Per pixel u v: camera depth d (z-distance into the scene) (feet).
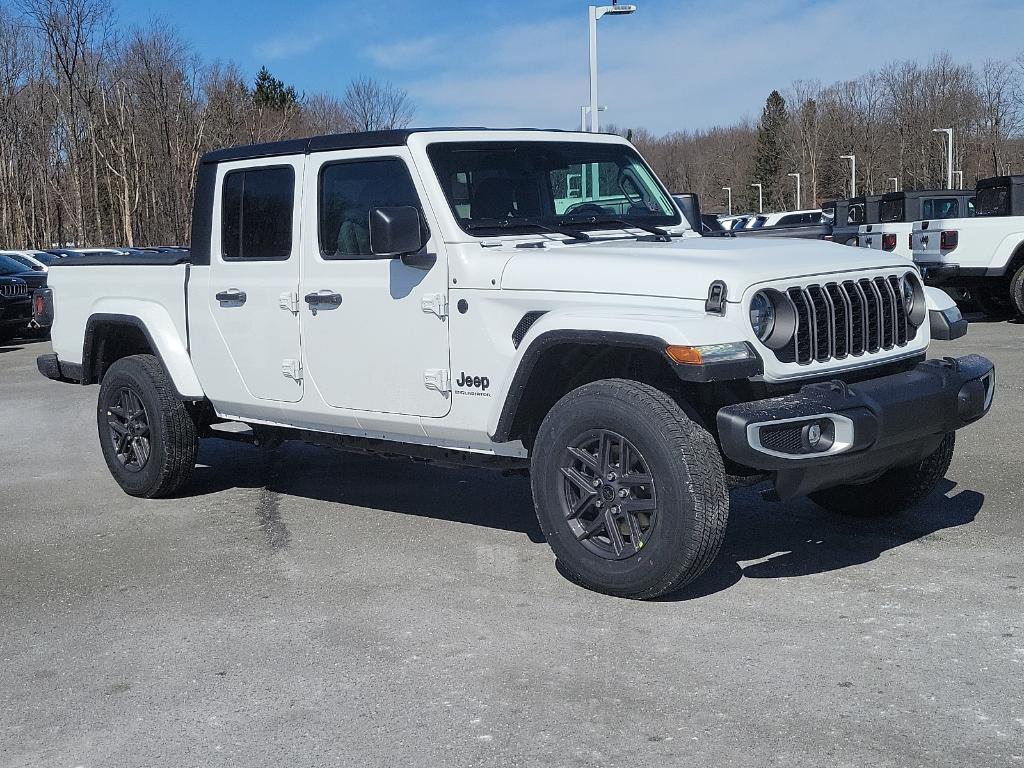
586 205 18.95
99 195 197.16
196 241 21.09
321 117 200.34
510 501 21.90
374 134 18.03
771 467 14.32
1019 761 10.78
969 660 13.17
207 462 26.81
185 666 14.01
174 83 179.93
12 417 35.78
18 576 18.12
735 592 15.87
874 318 16.14
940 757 10.91
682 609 15.24
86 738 12.14
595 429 15.34
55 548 19.69
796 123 360.07
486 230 17.29
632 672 13.21
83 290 23.67
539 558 17.90
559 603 15.67
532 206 18.21
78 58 162.09
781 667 13.17
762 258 15.58
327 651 14.28
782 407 14.32
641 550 15.11
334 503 22.24
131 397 22.89
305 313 19.12
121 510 22.30
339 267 18.49
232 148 20.43
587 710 12.25
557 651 13.93
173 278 21.59
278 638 14.82
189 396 21.52
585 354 16.75
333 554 18.62
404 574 17.34
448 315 17.08
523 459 17.74
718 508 14.64
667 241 17.87
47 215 191.52
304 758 11.46
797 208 333.21
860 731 11.50
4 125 184.44
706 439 14.73
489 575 17.11
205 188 20.84
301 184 19.11
